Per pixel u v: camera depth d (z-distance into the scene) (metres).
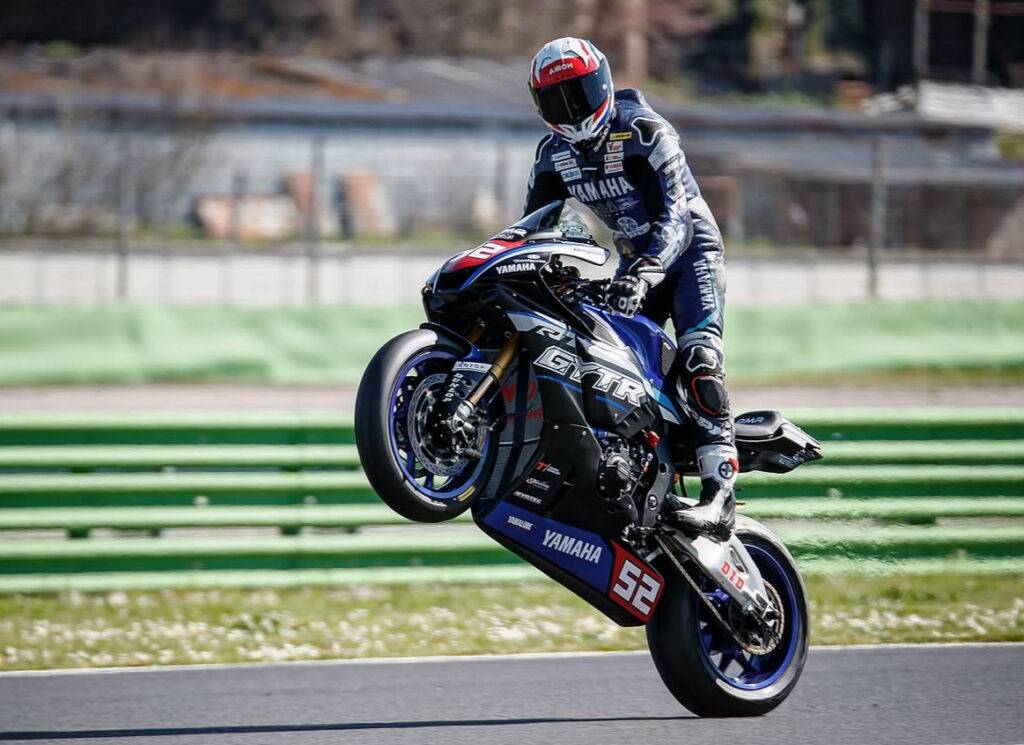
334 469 29.66
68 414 28.78
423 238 89.69
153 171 94.75
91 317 52.53
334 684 21.25
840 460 30.42
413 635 25.47
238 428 29.45
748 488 29.92
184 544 28.00
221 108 98.75
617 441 17.42
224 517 28.48
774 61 162.12
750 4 165.12
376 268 74.38
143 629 25.77
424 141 96.81
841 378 57.62
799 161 101.31
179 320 53.47
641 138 17.61
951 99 130.38
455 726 18.61
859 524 30.36
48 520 27.72
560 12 151.12
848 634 25.47
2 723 18.75
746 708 19.09
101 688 20.97
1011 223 98.88
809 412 30.72
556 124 17.48
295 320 54.41
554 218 17.34
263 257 74.06
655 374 18.11
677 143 17.89
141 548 27.83
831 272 73.88
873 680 21.50
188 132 96.38
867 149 105.94
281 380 53.94
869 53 167.88
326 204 93.12
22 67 115.31
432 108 98.25
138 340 52.91
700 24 160.25
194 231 92.75
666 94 147.75
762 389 54.84
